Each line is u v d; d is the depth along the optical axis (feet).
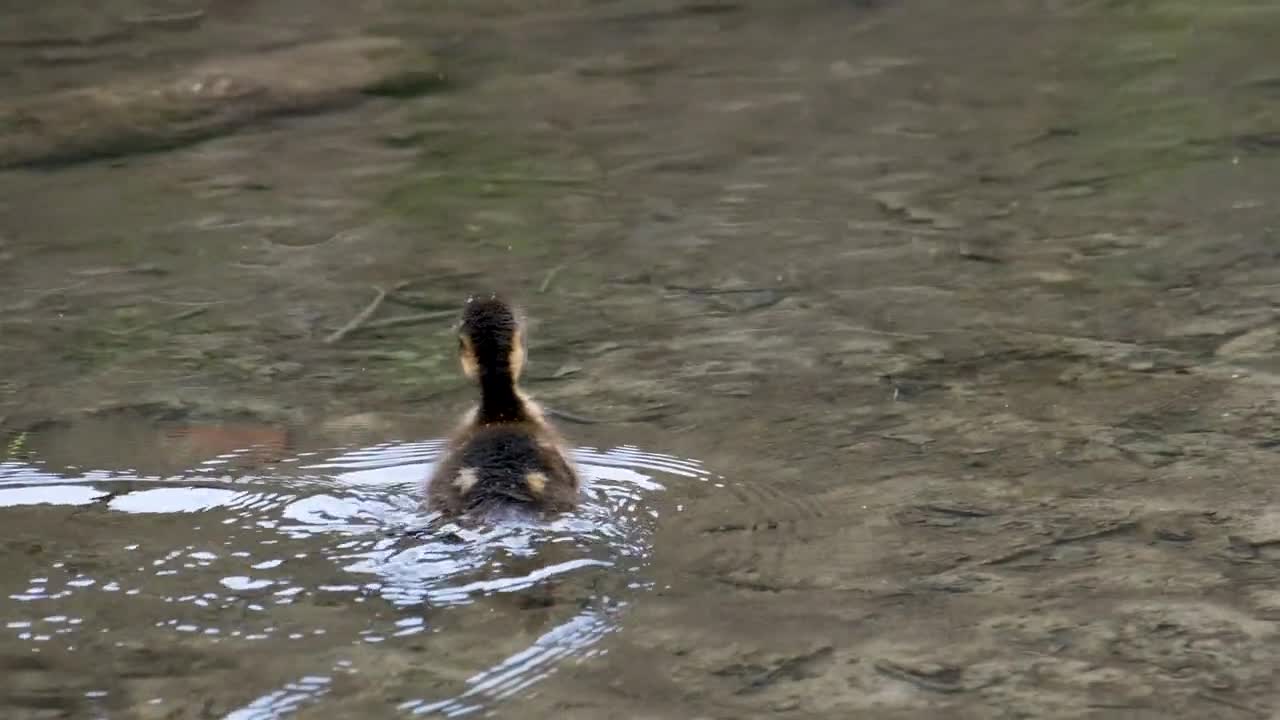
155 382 44.60
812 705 27.68
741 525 34.83
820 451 39.04
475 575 32.32
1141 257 52.49
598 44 86.53
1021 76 76.64
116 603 31.37
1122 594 31.55
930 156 65.26
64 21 93.56
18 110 72.59
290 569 32.68
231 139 70.18
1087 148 65.00
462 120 72.90
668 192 61.93
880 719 27.20
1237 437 38.75
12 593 31.71
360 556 33.19
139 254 56.08
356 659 29.17
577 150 67.92
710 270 53.11
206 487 37.01
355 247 56.44
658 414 41.65
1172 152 63.67
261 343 47.70
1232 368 43.06
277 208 61.00
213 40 88.02
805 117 71.82
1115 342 45.44
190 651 29.53
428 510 35.17
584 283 52.26
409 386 44.24
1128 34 82.89
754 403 42.16
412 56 82.58
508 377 39.68
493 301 40.78
